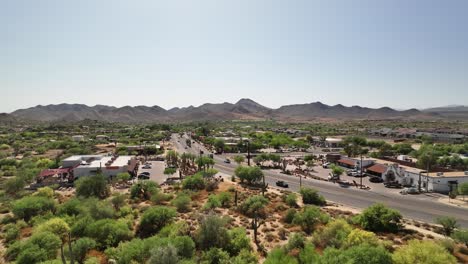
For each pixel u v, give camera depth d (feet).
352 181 225.35
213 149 416.46
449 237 108.58
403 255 68.13
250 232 115.96
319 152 394.93
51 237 93.81
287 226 122.01
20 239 109.81
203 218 108.06
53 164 263.90
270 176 244.01
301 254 79.56
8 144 444.96
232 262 82.48
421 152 297.74
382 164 244.83
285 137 502.79
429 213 144.66
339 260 66.13
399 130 639.76
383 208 123.13
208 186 191.11
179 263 76.02
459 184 181.47
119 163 257.96
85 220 112.57
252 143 410.52
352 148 342.23
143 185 180.65
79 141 483.51
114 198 150.61
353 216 135.54
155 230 115.03
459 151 325.01
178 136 626.64
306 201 164.14
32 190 200.34
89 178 178.81
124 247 87.56
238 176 221.05
